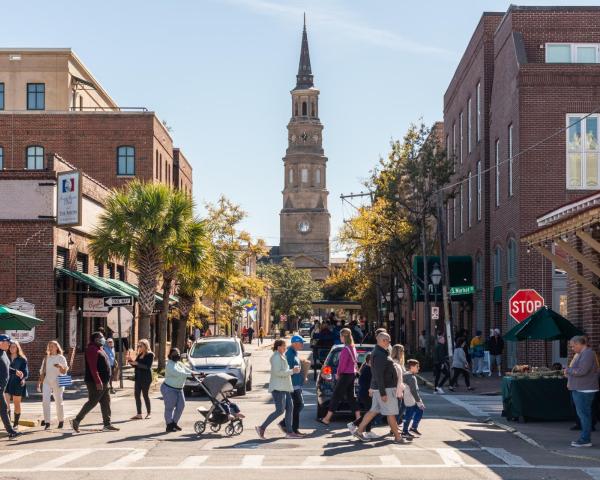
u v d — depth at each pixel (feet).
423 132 158.20
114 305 108.06
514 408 70.59
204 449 55.72
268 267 488.44
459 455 52.29
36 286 116.16
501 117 136.67
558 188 122.21
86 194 131.54
